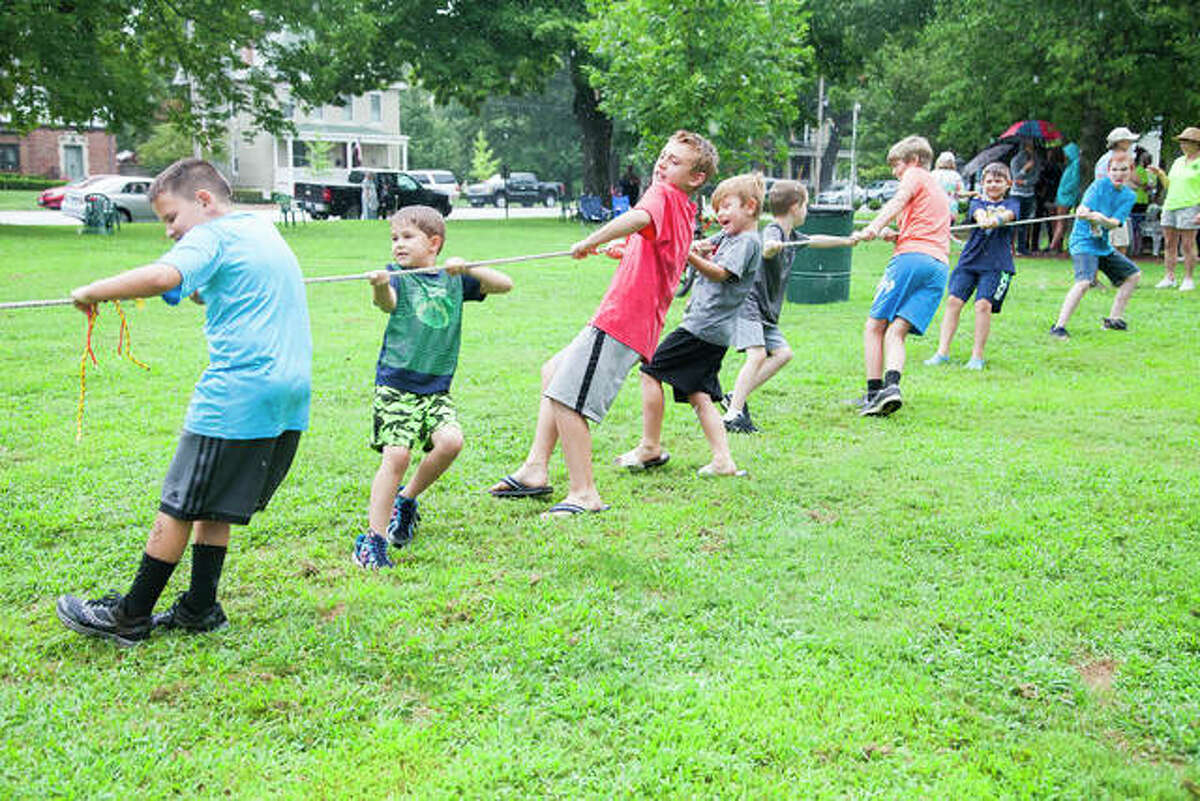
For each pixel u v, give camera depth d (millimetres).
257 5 23516
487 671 3168
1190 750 2809
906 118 43906
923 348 9203
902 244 6676
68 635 3395
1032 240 19984
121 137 58219
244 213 3438
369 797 2543
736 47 11797
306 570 3949
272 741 2785
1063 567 4039
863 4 28812
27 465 5121
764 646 3326
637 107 12297
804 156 74500
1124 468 5379
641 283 4555
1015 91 21219
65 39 21109
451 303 4156
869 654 3266
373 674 3162
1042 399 7113
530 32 29531
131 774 2619
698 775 2617
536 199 54344
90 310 3109
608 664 3199
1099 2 18594
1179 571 3986
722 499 4883
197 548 3383
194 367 7586
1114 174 9367
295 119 54219
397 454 4031
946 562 4090
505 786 2582
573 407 4566
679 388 5191
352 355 8250
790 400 7082
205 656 3244
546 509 4730
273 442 3363
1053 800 2555
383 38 28844
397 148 58812
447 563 4051
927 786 2592
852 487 5070
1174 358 8672
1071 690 3100
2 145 51344
